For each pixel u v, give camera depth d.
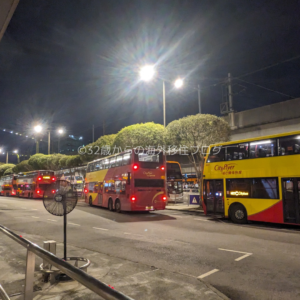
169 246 8.14
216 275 5.61
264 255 7.09
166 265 6.27
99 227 11.92
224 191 13.73
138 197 16.03
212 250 7.64
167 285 4.78
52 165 41.19
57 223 13.20
